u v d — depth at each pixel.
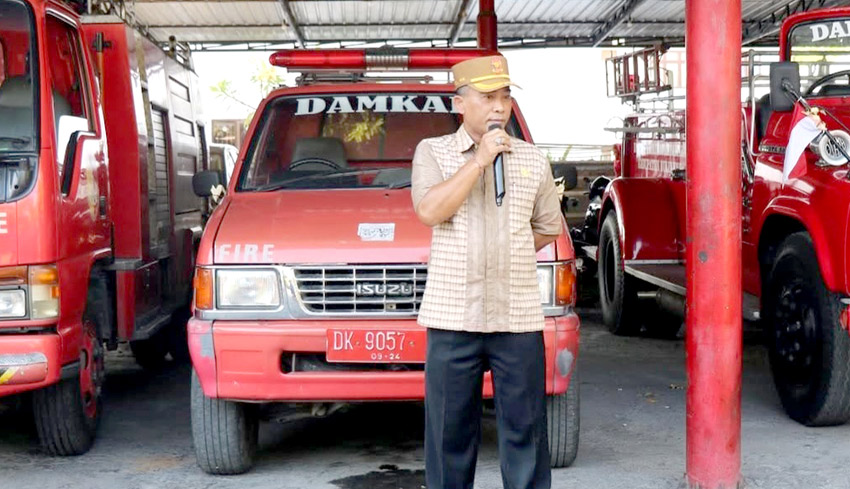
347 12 14.87
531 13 15.30
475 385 3.71
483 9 12.74
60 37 5.38
